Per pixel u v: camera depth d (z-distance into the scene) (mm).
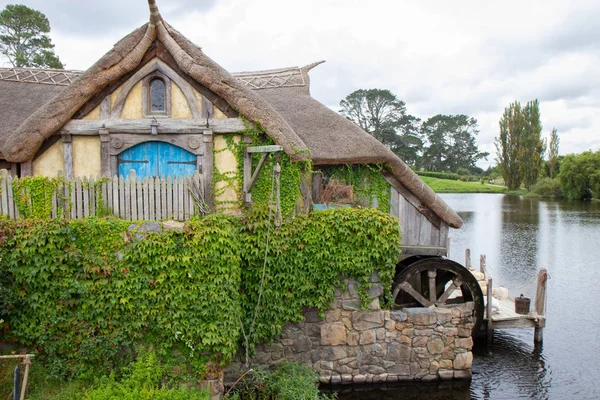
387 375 10359
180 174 9820
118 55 9281
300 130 11711
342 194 11758
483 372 11867
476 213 48000
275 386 8984
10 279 7910
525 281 21375
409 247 12203
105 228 8039
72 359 8023
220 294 8141
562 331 15047
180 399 7262
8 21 40406
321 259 9836
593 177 60719
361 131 11914
